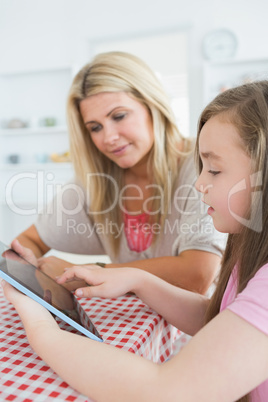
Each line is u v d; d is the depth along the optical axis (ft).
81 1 12.76
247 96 1.80
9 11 13.65
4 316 2.30
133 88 3.41
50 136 13.64
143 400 1.36
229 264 2.22
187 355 1.39
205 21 11.50
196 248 3.22
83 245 4.41
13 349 1.86
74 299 2.32
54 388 1.52
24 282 1.87
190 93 11.86
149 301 2.33
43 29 13.37
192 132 11.87
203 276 3.09
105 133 3.51
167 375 1.38
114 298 2.54
